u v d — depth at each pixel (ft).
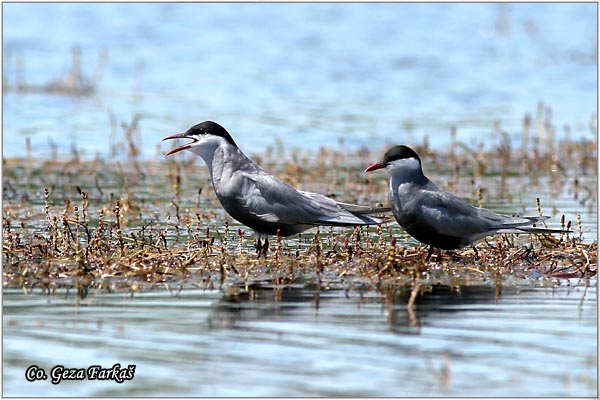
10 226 51.37
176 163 70.74
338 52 110.42
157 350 34.09
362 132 81.97
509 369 32.19
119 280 42.70
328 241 49.85
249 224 47.11
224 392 30.63
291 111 88.43
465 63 107.65
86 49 108.47
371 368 32.27
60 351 34.09
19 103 89.25
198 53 108.78
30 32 112.98
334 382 31.22
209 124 47.93
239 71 102.53
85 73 99.30
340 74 102.37
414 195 44.88
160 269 43.62
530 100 93.71
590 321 36.88
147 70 101.96
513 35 118.83
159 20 119.75
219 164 47.55
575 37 118.42
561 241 47.85
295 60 106.93
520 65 106.83
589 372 31.86
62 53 106.63
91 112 87.25
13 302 39.58
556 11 130.21
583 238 50.29
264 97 93.40
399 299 39.91
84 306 39.06
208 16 122.31
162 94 93.86
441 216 44.32
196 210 57.31
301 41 114.11
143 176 67.82
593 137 79.71
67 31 114.32
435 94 95.81
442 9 129.08
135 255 44.98
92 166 70.13
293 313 38.01
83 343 34.81
